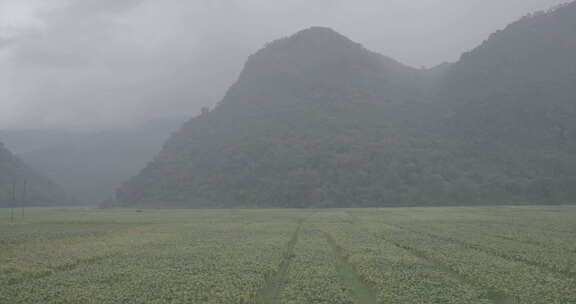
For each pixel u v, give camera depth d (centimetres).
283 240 5062
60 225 7938
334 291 2617
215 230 6544
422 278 2942
